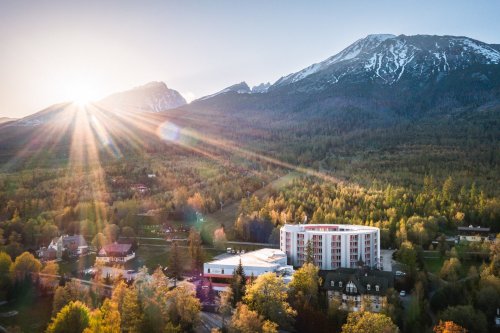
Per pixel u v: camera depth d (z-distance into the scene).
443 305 158.50
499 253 188.62
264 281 151.75
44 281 193.62
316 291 163.25
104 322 134.62
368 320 129.25
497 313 149.50
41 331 160.25
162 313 141.12
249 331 134.38
